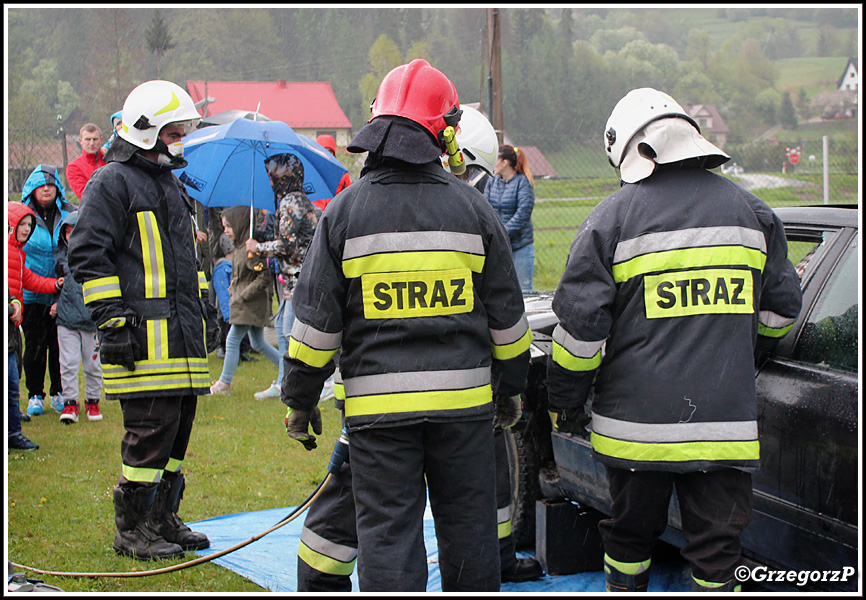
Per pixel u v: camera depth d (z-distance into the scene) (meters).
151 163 3.57
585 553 3.53
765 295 2.74
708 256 2.60
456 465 2.53
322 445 5.62
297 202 6.08
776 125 70.25
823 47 85.69
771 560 2.74
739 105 71.75
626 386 2.67
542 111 43.50
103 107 22.25
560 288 2.74
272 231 6.70
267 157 6.43
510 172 7.51
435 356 2.48
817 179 19.30
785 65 81.25
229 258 8.25
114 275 3.46
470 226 2.54
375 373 2.48
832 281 2.88
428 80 2.58
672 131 2.68
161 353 3.53
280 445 5.61
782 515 2.68
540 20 47.69
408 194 2.51
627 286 2.67
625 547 2.86
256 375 7.93
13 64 20.80
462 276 2.51
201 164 6.51
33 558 3.64
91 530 4.00
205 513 4.36
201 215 9.21
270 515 4.27
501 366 2.71
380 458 2.49
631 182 2.72
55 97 21.62
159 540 3.68
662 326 2.61
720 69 77.56
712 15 96.69
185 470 5.05
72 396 6.13
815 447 2.58
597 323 2.66
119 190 3.49
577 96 45.62
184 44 32.59
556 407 2.93
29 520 4.12
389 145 2.49
